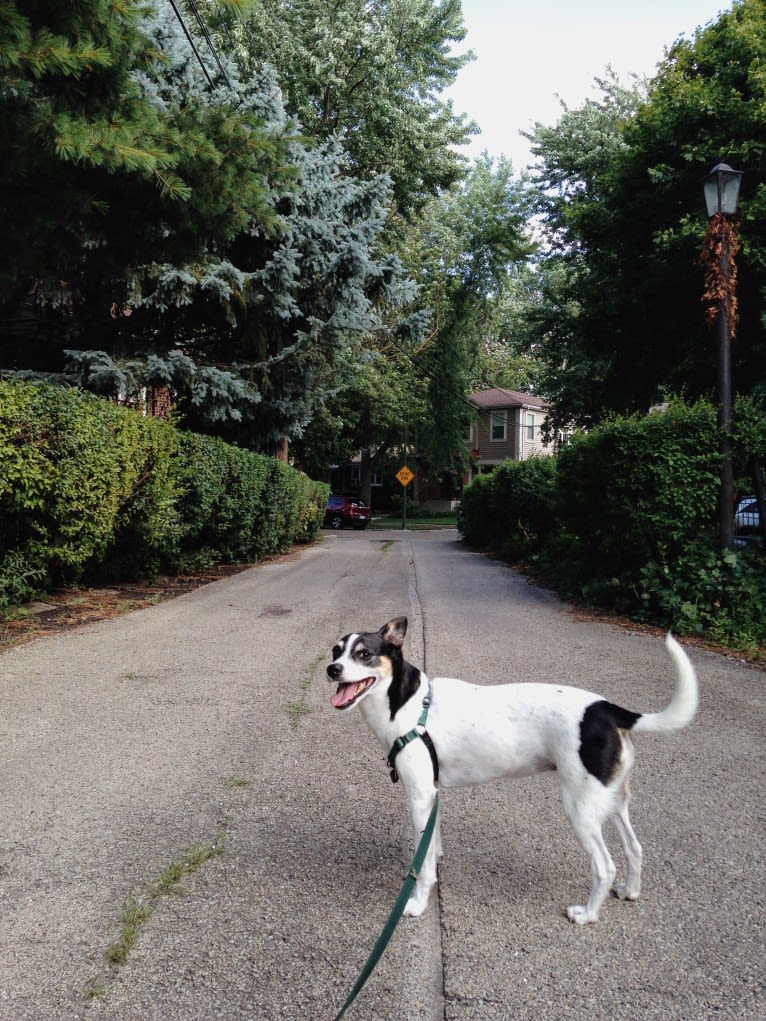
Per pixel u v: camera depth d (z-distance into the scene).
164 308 14.98
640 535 9.59
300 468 43.69
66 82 7.68
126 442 10.16
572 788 3.05
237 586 13.13
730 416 9.15
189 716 5.75
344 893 3.32
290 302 16.78
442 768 3.35
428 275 39.91
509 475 19.61
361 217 19.47
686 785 4.47
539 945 2.93
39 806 4.16
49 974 2.74
